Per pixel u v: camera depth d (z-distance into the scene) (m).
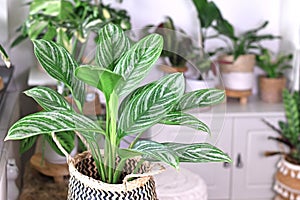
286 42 2.87
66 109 1.19
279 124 2.58
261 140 2.69
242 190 2.73
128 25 2.19
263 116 2.66
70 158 1.22
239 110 2.69
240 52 2.69
